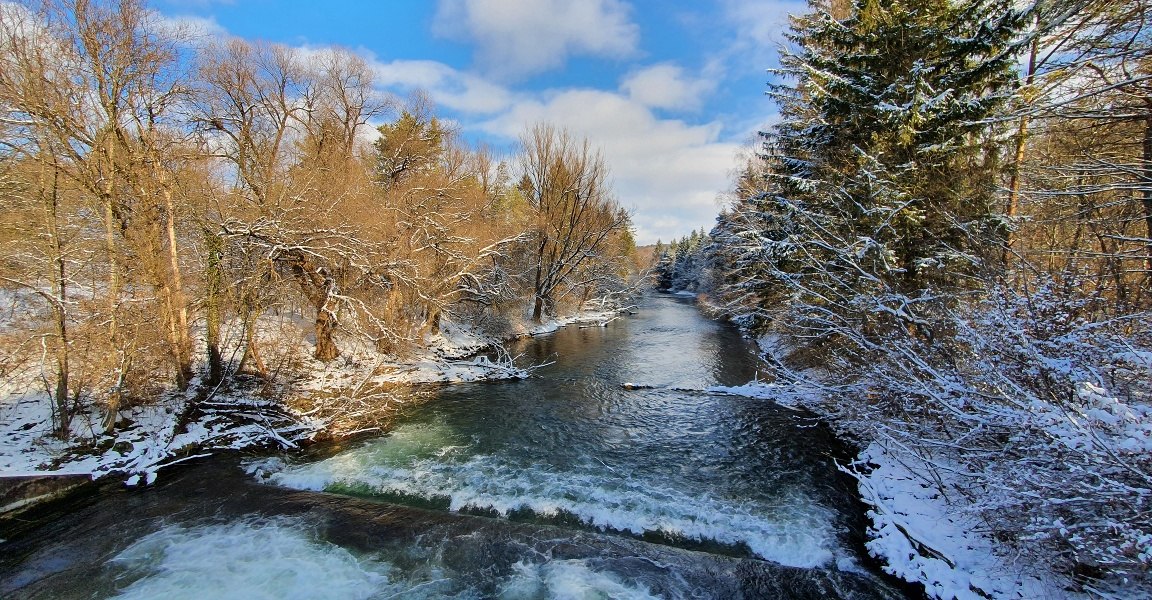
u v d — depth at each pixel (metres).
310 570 6.34
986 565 5.79
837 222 12.10
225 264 12.19
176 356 11.13
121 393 10.09
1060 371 5.20
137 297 10.10
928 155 11.03
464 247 19.47
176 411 10.78
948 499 6.94
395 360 17.55
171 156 10.60
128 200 9.85
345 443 10.68
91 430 9.40
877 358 9.05
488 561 6.55
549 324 31.38
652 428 11.62
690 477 8.98
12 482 7.63
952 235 10.88
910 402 8.22
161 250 10.68
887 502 7.49
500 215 30.17
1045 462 4.96
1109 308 6.26
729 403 13.63
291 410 11.92
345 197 15.36
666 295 67.81
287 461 9.72
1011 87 10.17
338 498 8.29
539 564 6.48
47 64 8.37
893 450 8.56
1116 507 4.25
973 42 10.43
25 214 9.05
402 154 24.08
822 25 12.81
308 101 19.12
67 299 9.49
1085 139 6.79
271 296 13.33
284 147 17.84
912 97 10.81
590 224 33.88
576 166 32.38
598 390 15.15
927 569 5.96
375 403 13.19
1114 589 4.74
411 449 10.34
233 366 13.30
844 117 12.84
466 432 11.38
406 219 18.17
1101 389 4.23
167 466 9.26
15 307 9.54
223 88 15.30
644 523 7.45
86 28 8.51
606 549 6.82
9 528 7.25
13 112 8.21
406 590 5.97
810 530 7.18
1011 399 5.14
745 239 21.11
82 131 8.80
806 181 13.39
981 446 6.48
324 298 15.66
